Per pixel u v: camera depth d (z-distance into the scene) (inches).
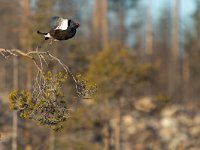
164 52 3506.4
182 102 2802.7
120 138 1841.8
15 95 613.6
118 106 1641.2
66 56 1646.2
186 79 3186.5
